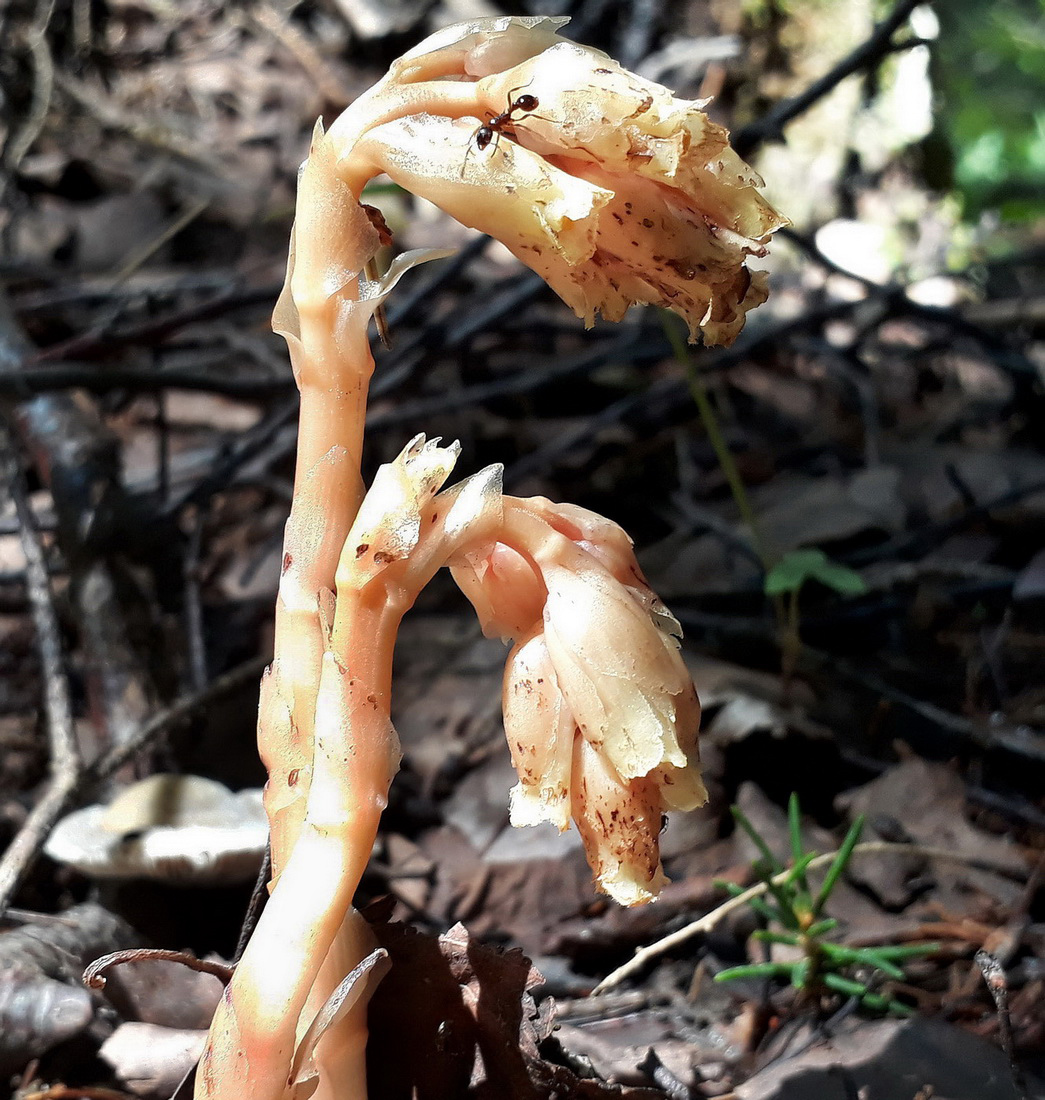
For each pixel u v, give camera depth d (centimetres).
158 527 29
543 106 9
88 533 26
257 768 25
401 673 27
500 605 10
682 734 10
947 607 30
